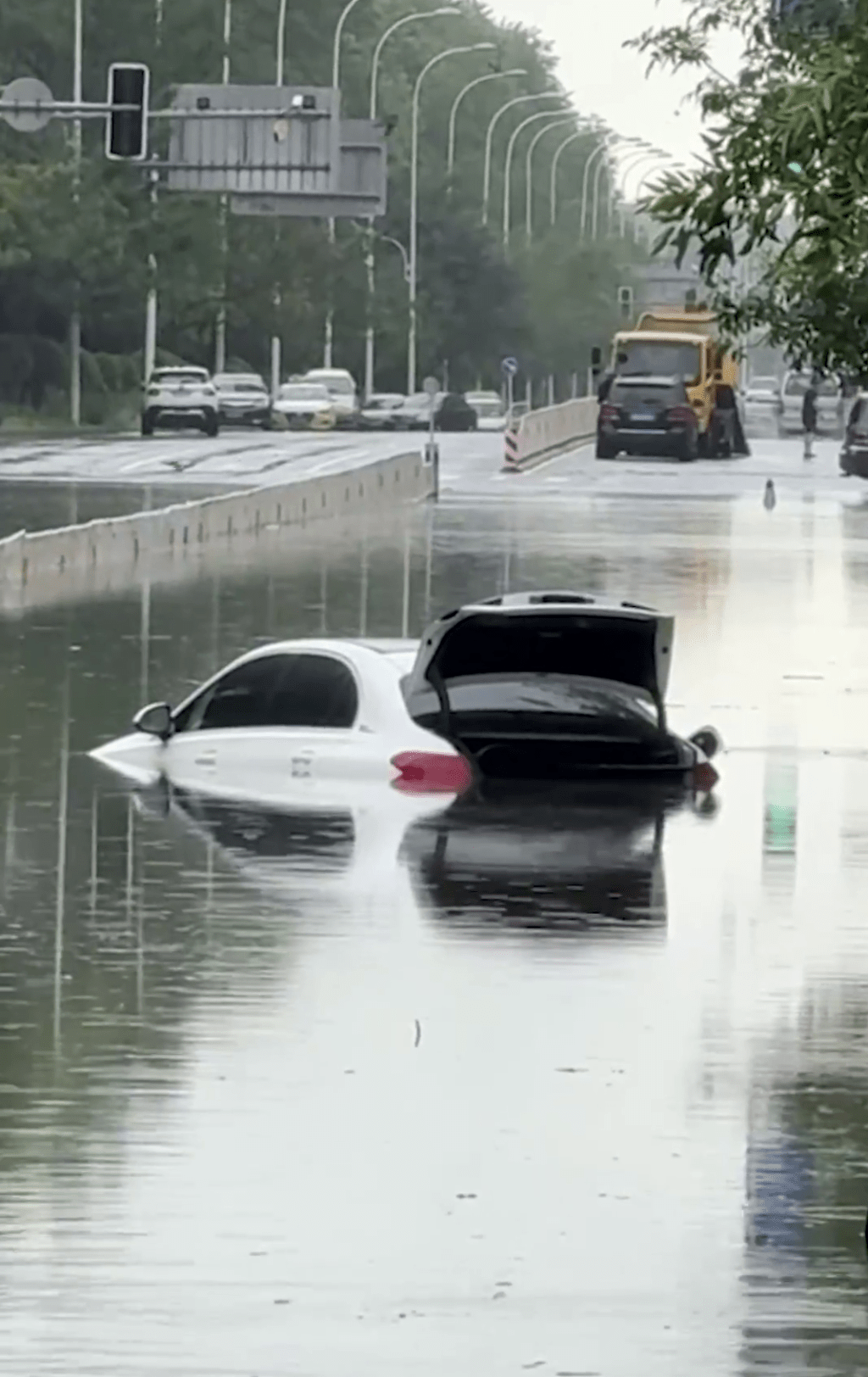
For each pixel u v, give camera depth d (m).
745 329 26.62
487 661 30.80
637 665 30.75
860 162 19.50
